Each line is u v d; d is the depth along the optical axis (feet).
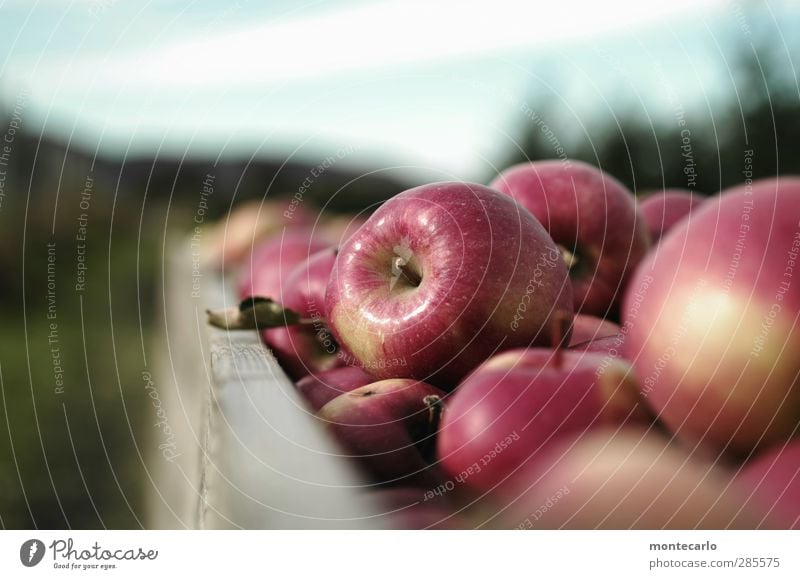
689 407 1.99
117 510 6.91
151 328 13.30
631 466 1.87
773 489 1.80
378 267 2.78
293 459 2.01
